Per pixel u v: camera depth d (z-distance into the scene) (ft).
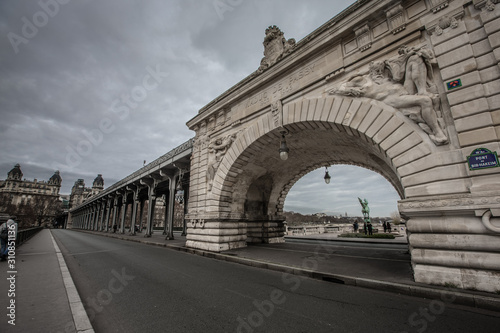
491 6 20.18
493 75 19.48
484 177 18.44
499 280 16.65
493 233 17.26
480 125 19.21
